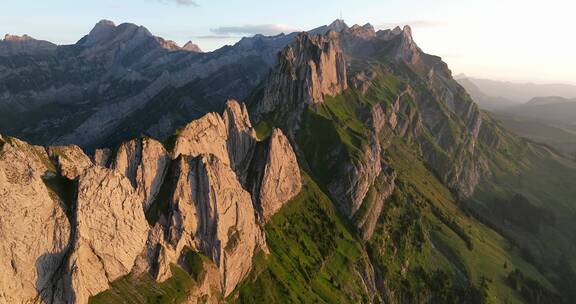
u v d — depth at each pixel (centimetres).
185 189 18612
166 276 16275
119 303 14400
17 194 12838
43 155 15425
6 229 12500
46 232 13462
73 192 14725
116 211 15362
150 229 16762
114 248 15150
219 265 18662
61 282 13388
